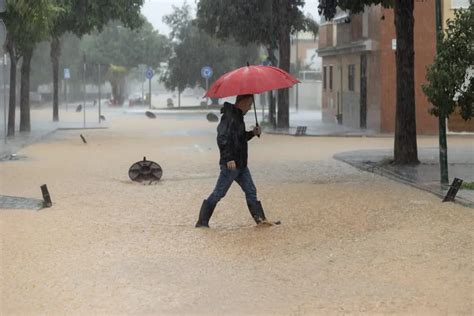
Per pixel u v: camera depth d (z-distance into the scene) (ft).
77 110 238.68
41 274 31.22
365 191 54.54
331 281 29.63
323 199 50.55
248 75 39.22
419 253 33.45
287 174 67.31
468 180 58.34
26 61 130.00
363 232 38.65
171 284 29.63
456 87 51.80
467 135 120.47
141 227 41.68
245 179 41.47
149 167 62.23
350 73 148.77
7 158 81.71
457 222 40.32
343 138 118.52
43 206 48.78
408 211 44.62
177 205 49.60
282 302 26.99
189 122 172.86
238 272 31.37
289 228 40.47
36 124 160.56
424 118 122.01
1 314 25.84
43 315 25.73
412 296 27.35
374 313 25.45
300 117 202.49
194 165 75.82
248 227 41.37
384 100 125.49
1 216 45.03
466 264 31.42
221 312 25.93
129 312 26.00
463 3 114.73
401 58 70.69
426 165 70.54
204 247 36.29
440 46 51.93
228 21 145.89
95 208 48.39
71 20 121.39
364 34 133.69
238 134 40.73
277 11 138.92
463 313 25.35
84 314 25.81
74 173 68.54
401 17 70.54
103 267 32.40
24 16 86.28
